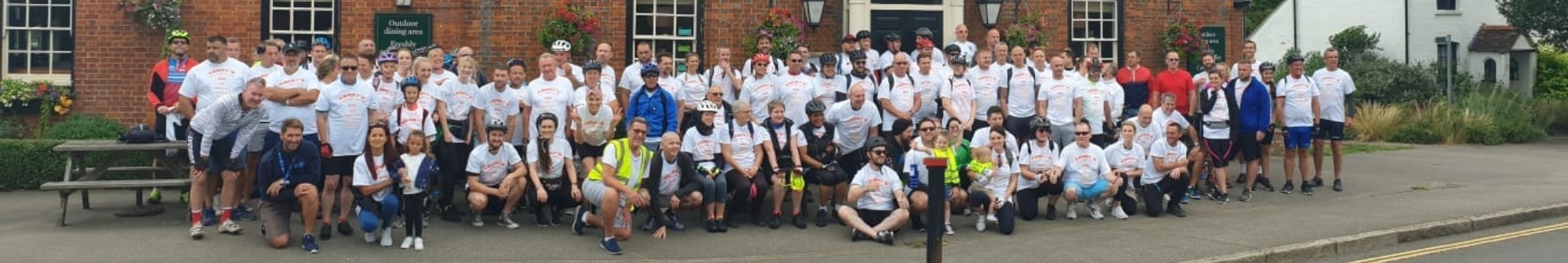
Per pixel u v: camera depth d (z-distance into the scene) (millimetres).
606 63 13352
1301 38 36375
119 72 15383
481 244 9852
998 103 13320
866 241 10406
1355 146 19672
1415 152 18703
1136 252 9805
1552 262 9398
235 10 15523
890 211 10562
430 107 11039
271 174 9367
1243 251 9812
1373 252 10305
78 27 15289
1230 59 18219
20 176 13359
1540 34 27047
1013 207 11008
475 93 11180
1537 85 34688
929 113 13000
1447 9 35281
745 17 16438
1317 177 14227
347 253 9328
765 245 10188
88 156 13406
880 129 12625
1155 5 17984
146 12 15211
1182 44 17812
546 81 11586
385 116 10266
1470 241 10781
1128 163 11992
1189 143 13969
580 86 12938
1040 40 17047
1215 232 10875
